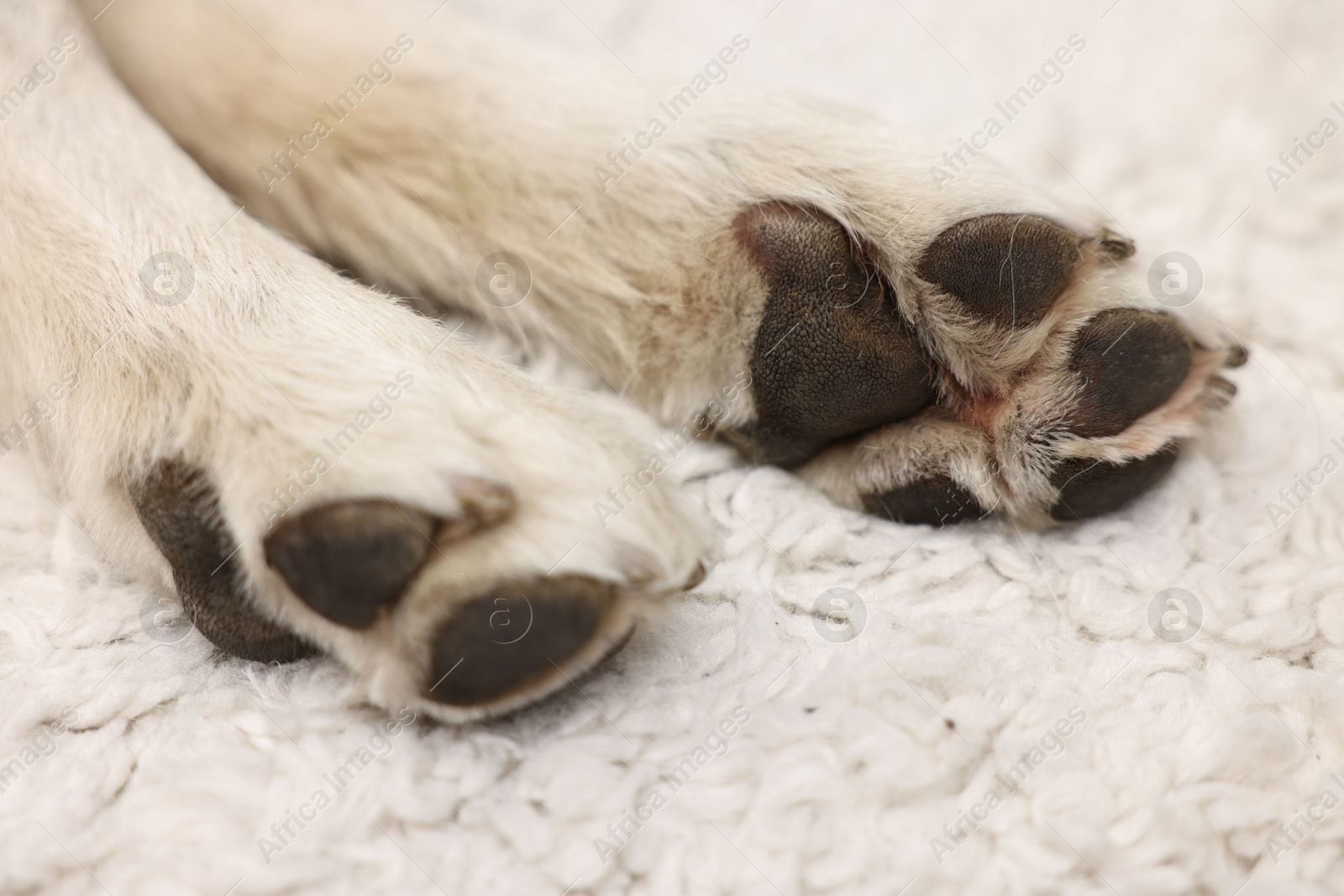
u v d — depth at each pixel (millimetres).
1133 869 544
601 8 755
